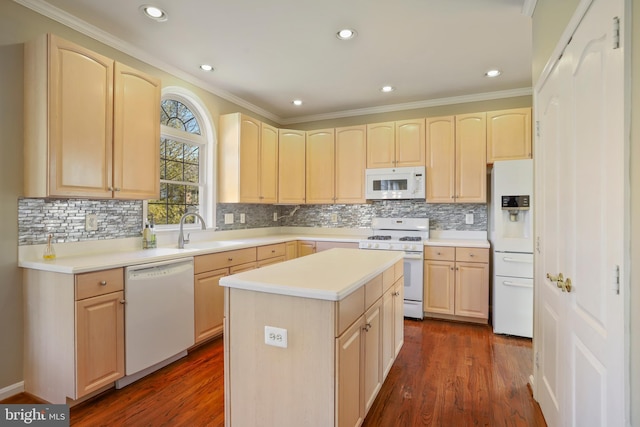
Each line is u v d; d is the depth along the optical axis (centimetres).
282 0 214
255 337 150
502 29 248
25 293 212
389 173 394
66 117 208
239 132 366
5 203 205
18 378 213
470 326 342
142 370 231
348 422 146
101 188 228
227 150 372
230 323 156
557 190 161
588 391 123
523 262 308
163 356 241
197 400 206
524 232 318
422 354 274
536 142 203
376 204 443
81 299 194
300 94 390
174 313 250
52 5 220
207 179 369
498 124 350
